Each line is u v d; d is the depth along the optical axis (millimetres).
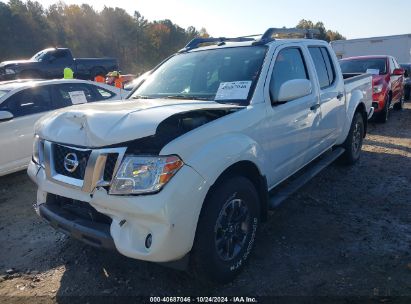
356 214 4273
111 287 3098
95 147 2641
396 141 8023
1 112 5680
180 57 4387
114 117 2740
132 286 3092
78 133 2773
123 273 3283
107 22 79750
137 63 85625
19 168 6008
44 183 3021
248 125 3215
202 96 3668
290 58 4148
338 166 6125
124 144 2592
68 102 6773
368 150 7246
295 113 3916
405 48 17312
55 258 3604
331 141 5168
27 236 4121
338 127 5270
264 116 3422
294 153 4031
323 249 3527
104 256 3580
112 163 2605
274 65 3762
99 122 2709
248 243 3211
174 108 2928
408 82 16219
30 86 6352
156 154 2539
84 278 3242
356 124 6012
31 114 6160
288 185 4047
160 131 2721
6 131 5793
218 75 3795
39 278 3281
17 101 6086
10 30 60031
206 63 4012
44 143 3051
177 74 4113
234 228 3059
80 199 2730
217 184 2895
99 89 7426
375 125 10227
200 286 3039
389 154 6898
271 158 3578
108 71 20125
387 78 10320
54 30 67750
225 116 3082
